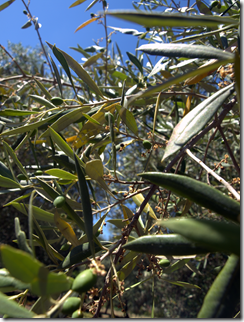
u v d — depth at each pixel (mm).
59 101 238
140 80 382
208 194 107
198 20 91
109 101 248
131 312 1830
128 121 218
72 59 237
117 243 147
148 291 1604
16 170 839
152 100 326
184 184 112
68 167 231
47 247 166
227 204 104
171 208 386
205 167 171
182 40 196
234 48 243
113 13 77
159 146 257
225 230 77
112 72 389
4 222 1173
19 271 89
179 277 1042
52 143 260
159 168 290
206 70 94
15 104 422
